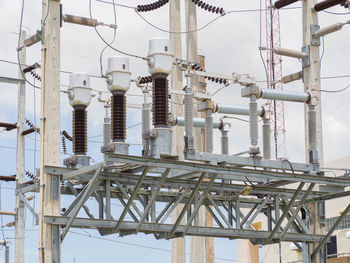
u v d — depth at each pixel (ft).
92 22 114.83
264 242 119.65
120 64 106.63
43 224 105.70
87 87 111.34
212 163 105.50
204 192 109.50
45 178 107.45
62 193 112.98
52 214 106.73
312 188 115.96
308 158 126.31
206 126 107.55
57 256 105.19
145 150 103.91
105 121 117.39
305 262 124.67
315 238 124.36
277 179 110.63
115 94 106.93
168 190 123.34
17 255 178.70
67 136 143.95
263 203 120.78
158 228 109.70
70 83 111.65
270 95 111.24
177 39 146.82
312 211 126.41
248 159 107.96
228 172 105.19
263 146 111.14
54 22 112.68
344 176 118.52
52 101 110.73
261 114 111.65
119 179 110.01
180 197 112.57
